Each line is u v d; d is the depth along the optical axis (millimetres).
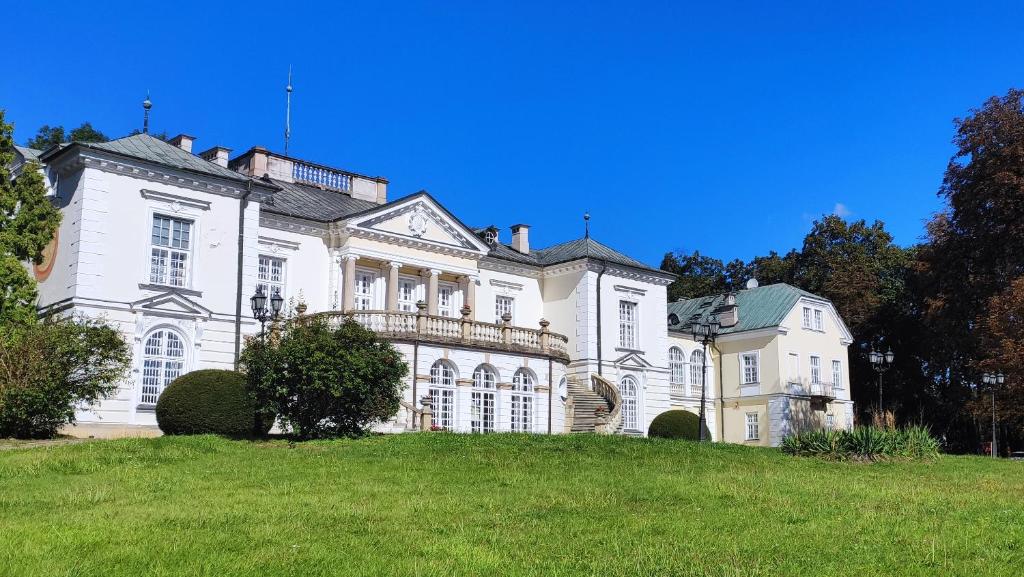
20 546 11125
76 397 25438
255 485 17375
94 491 16328
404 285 41406
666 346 49781
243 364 27984
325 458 21047
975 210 47156
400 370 26656
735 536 12844
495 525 13539
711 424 56406
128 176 31250
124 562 10430
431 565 10656
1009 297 42125
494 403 36281
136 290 30828
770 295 57062
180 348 31641
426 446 23031
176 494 16188
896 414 62188
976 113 47562
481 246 43250
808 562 11148
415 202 40500
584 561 11125
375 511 14406
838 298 65062
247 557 10844
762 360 54938
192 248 32438
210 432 26391
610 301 47250
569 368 46375
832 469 23172
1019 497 17797
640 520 14031
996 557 11531
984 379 44156
